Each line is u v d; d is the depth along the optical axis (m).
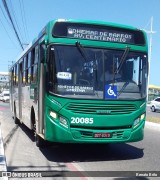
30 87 13.15
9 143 13.31
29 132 16.58
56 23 9.91
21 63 16.61
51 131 9.75
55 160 10.30
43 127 10.37
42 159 10.45
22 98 16.03
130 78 10.23
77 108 9.64
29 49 13.77
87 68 9.90
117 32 10.28
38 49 11.38
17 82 18.36
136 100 10.14
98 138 9.75
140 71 10.45
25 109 14.79
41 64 10.45
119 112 9.94
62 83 9.73
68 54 9.89
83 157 10.80
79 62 9.89
